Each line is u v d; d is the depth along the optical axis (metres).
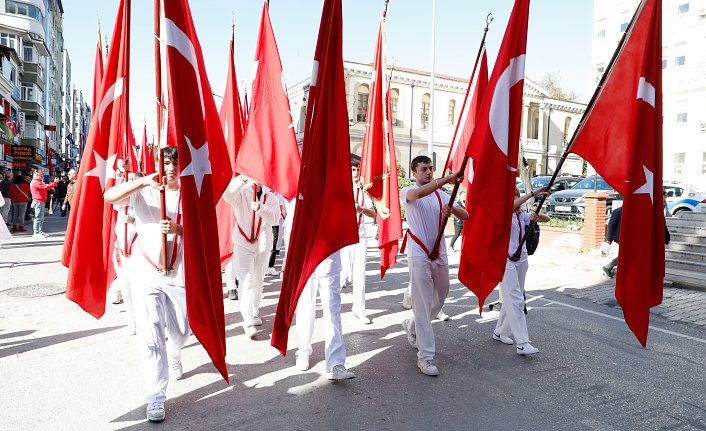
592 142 4.67
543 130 47.66
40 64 43.69
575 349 5.66
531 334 6.23
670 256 11.80
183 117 3.96
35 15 41.03
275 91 6.04
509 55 4.57
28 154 32.44
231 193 5.73
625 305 4.36
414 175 5.09
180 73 3.98
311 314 4.93
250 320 5.88
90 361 4.99
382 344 5.73
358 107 39.44
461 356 5.37
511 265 5.48
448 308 7.52
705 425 3.88
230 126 6.86
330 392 4.37
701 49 30.38
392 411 4.02
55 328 6.07
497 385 4.59
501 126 4.56
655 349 5.72
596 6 36.19
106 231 5.35
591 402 4.26
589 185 18.59
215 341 4.05
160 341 3.92
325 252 4.46
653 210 4.39
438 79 42.78
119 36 4.69
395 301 7.94
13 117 34.44
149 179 3.91
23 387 4.36
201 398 4.21
